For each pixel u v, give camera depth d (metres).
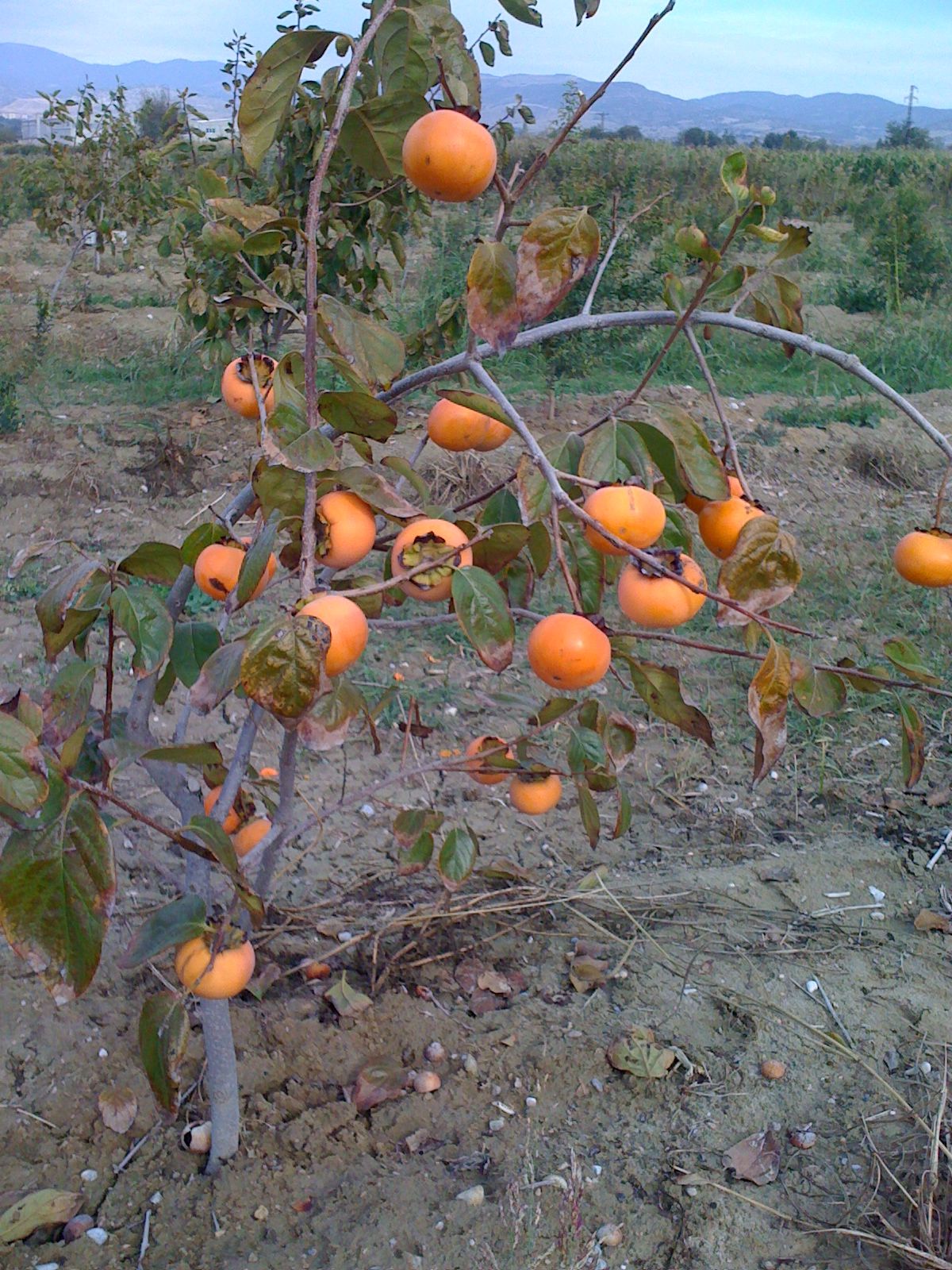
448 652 2.89
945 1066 1.59
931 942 1.91
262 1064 1.61
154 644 1.13
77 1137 1.49
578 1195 1.40
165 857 2.00
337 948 1.78
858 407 5.27
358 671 2.75
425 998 1.74
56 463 3.87
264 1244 1.36
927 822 2.28
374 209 3.56
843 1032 1.71
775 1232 1.40
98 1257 1.34
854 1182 1.47
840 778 2.43
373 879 2.00
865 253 9.73
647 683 1.26
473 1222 1.39
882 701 2.73
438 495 3.70
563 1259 1.35
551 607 3.11
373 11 1.12
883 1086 1.61
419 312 5.68
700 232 1.04
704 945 1.88
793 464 4.52
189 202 1.31
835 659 2.94
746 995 1.77
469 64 1.04
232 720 2.48
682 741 2.55
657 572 1.01
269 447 0.98
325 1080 1.60
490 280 1.01
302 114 1.51
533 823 2.22
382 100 1.07
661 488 1.24
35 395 4.61
